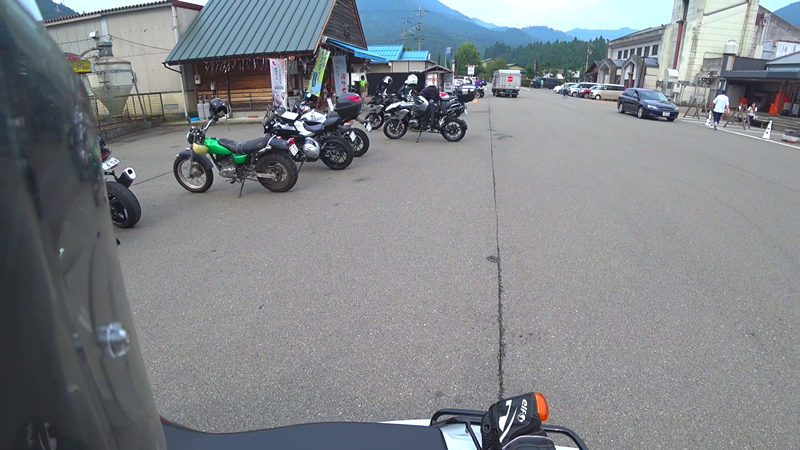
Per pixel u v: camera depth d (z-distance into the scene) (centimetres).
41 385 59
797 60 2364
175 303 397
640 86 4203
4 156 52
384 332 349
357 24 2403
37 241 55
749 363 311
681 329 351
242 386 293
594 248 506
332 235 551
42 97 59
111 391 71
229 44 1838
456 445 159
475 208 648
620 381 293
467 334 345
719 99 1798
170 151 1227
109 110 1680
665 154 1120
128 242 544
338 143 888
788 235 554
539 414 153
